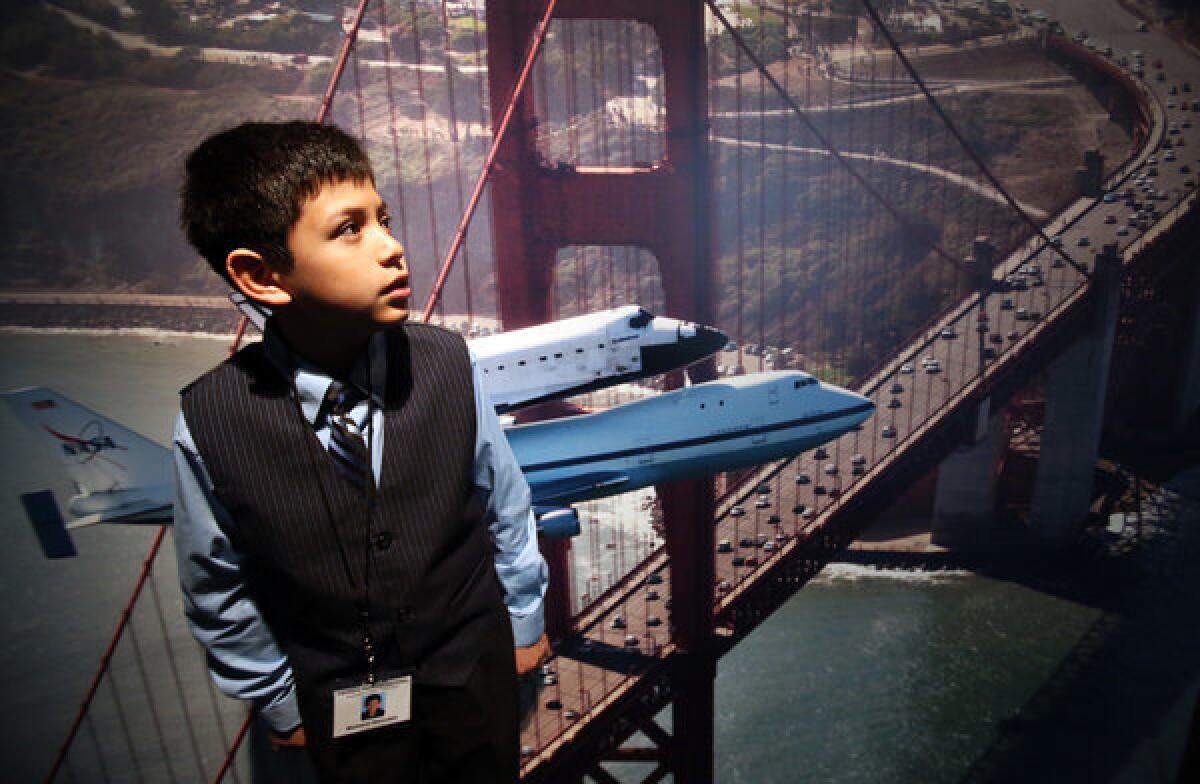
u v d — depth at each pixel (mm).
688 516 39562
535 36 30547
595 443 25188
